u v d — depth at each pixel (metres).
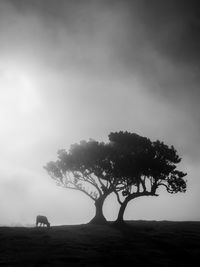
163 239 52.72
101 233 56.06
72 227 63.78
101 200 67.81
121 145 67.44
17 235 53.34
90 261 39.00
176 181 64.44
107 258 40.59
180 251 45.97
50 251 43.44
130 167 63.28
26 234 54.59
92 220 66.88
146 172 63.34
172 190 65.12
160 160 65.19
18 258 39.97
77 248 45.41
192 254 44.69
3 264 37.22
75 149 68.44
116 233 56.34
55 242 48.59
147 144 66.62
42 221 64.06
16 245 46.84
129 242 50.00
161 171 63.28
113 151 65.25
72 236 53.41
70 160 67.75
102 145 67.44
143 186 64.94
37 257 40.31
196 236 56.06
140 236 54.56
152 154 64.94
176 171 65.56
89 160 66.06
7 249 44.53
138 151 64.75
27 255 41.38
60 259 39.44
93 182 69.00
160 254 43.88
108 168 64.25
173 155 66.81
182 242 51.12
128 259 40.62
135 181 64.94
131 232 57.81
